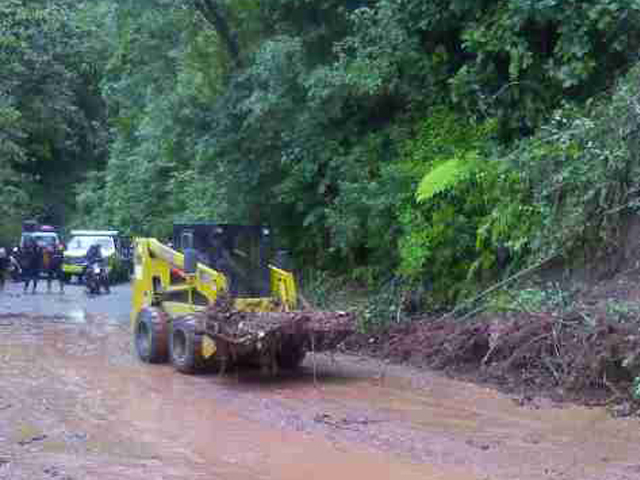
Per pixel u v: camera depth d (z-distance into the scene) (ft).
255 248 48.08
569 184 44.70
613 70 50.98
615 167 42.29
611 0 47.65
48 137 152.25
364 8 57.47
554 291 43.45
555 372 38.65
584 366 37.47
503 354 42.16
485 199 49.52
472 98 54.65
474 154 50.75
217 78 71.10
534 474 26.94
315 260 69.00
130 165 120.98
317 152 60.85
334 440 31.24
